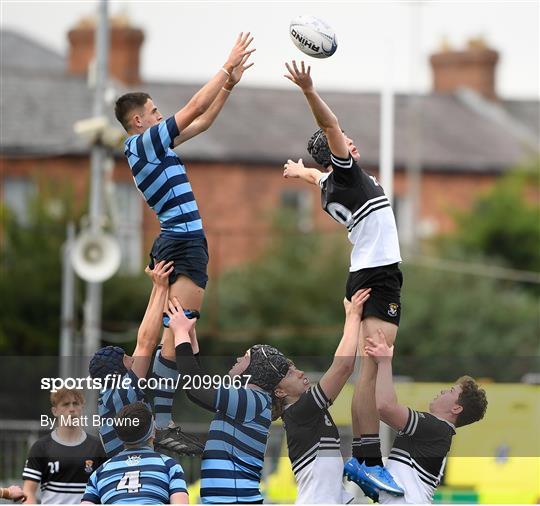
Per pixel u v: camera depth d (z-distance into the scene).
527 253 127.06
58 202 114.06
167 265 35.53
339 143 34.34
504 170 142.75
